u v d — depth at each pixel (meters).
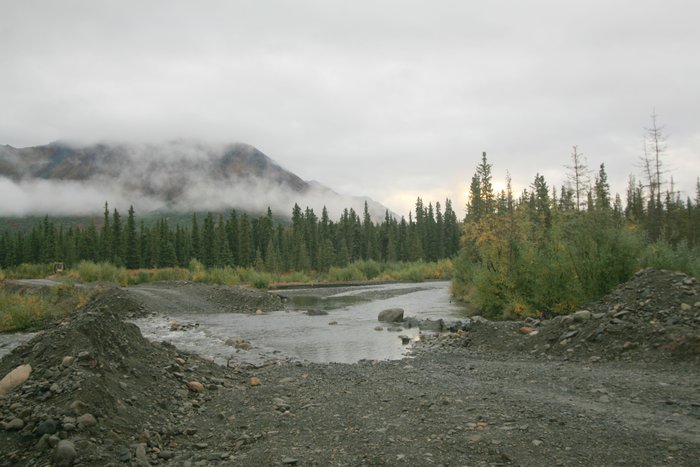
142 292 36.69
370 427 7.16
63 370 7.97
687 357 10.62
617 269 18.09
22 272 59.88
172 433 7.32
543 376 10.58
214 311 34.44
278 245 103.25
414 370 12.59
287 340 20.95
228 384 10.87
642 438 6.21
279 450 6.29
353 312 33.06
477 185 51.31
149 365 10.19
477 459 5.75
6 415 6.85
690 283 13.70
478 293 27.47
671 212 46.06
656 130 41.41
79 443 6.06
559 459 5.64
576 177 40.88
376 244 120.25
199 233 96.56
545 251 23.34
